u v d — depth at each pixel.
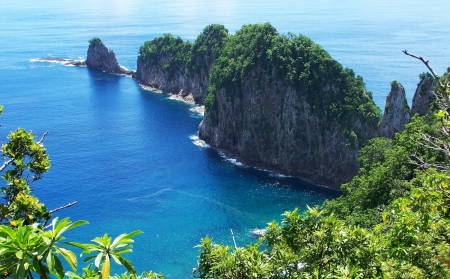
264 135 118.69
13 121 142.38
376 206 63.00
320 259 20.73
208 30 178.38
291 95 115.06
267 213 91.25
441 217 23.69
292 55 119.00
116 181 103.44
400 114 101.69
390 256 23.06
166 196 97.25
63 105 164.12
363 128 109.50
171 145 128.25
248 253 20.69
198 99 177.25
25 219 20.53
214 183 105.19
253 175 111.94
